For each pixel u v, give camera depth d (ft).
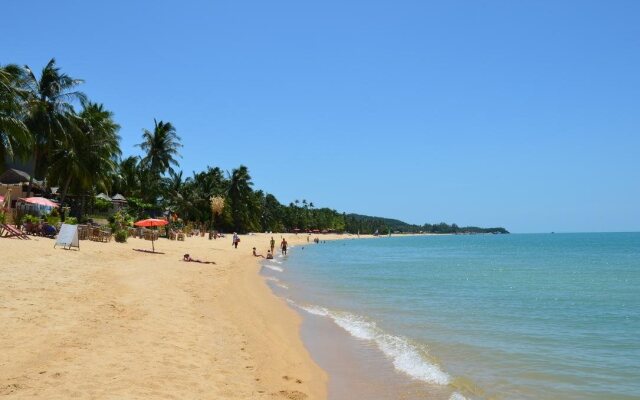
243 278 83.76
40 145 128.06
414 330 47.09
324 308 59.93
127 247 101.60
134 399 22.03
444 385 30.53
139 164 212.02
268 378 29.53
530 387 30.35
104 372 25.25
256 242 242.37
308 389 28.84
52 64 128.36
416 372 33.17
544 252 258.37
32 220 96.32
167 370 27.04
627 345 41.65
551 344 41.83
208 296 55.83
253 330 41.96
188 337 35.22
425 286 86.63
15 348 27.37
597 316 56.54
